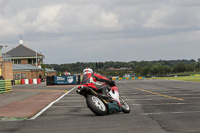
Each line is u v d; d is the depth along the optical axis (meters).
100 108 9.37
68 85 41.22
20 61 88.06
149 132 6.62
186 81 44.78
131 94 19.97
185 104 12.61
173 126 7.31
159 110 10.76
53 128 7.53
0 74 46.12
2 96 21.12
